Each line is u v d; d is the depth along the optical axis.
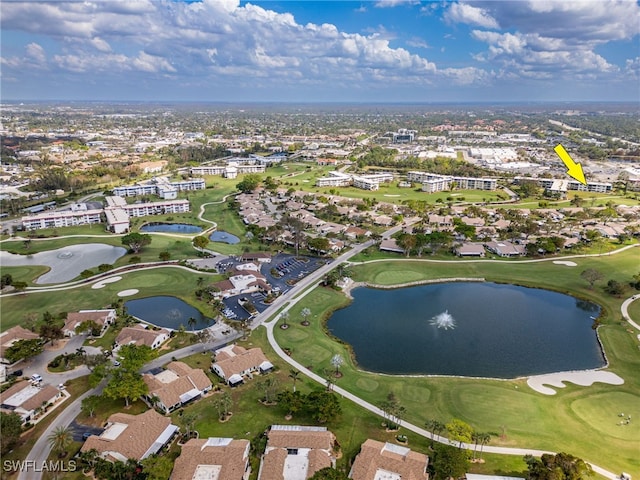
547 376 142.12
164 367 138.88
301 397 121.00
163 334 157.12
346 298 197.38
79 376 138.00
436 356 154.50
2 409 118.25
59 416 119.00
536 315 187.38
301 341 159.25
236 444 103.06
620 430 116.31
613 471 101.69
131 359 131.88
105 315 168.88
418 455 101.31
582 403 127.69
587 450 108.69
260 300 192.38
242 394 128.88
